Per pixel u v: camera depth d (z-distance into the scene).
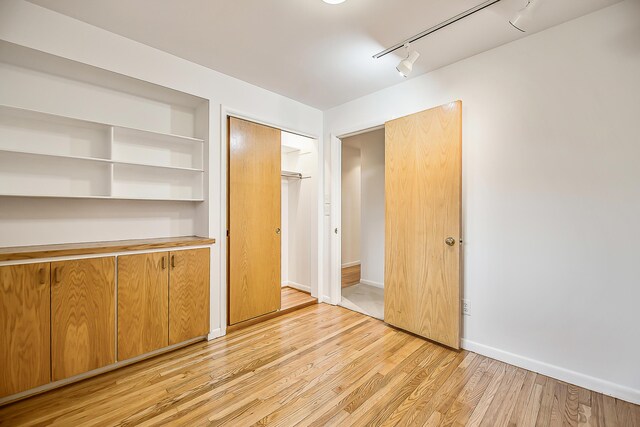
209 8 1.80
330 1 1.72
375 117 3.06
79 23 1.93
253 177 2.95
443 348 2.42
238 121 2.81
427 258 2.54
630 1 1.72
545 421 1.58
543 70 2.03
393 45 2.20
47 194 2.06
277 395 1.79
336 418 1.60
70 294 1.84
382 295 3.90
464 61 2.40
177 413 1.63
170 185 2.66
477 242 2.34
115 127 2.20
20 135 1.98
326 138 3.60
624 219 1.76
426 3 1.75
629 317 1.74
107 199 2.32
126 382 1.92
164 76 2.31
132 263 2.09
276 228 3.17
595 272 1.85
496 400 1.75
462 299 2.43
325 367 2.11
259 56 2.37
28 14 1.76
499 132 2.22
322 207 3.65
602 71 1.82
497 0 1.70
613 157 1.79
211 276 2.59
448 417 1.61
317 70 2.60
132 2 1.75
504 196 2.20
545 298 2.03
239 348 2.41
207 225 2.60
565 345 1.95
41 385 1.76
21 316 1.68
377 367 2.12
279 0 1.72
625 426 1.54
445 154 2.42
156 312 2.21
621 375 1.76
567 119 1.94
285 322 2.99
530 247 2.09
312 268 3.71
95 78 2.17
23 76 1.99
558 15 1.87
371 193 4.43
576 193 1.91
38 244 2.05
